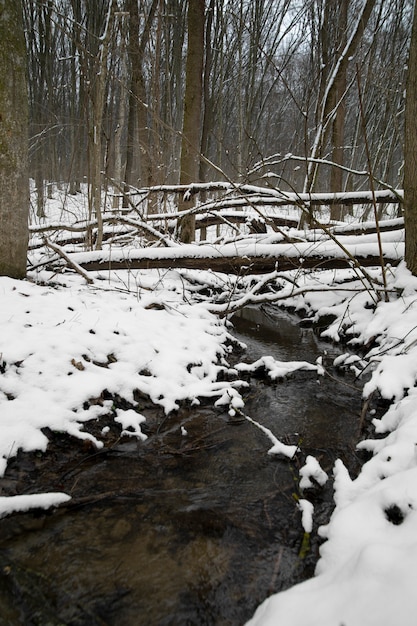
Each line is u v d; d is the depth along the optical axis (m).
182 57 15.84
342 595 1.45
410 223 5.02
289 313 6.98
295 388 4.13
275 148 16.55
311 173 7.84
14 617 1.69
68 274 5.97
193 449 3.03
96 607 1.74
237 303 5.53
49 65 15.09
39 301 4.18
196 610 1.75
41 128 15.09
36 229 7.32
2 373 3.08
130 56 10.64
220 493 2.55
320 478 2.57
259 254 6.06
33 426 2.79
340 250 5.79
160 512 2.36
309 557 2.04
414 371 3.53
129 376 3.51
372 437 3.13
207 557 2.04
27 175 4.59
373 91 15.31
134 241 8.84
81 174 19.92
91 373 3.36
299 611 1.44
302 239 6.77
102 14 11.77
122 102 11.35
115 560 1.99
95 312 4.31
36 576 1.88
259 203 7.29
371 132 16.45
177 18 13.55
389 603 1.33
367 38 11.88
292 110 14.73
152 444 3.05
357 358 4.47
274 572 1.95
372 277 5.30
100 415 3.12
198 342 4.45
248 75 14.93
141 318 4.55
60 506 2.34
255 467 2.84
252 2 13.34
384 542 1.73
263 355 4.93
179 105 15.66
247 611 1.75
